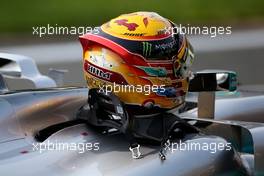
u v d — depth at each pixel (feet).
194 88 39.11
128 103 32.63
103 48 32.42
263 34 171.42
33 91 38.09
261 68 125.49
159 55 32.12
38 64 128.88
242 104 48.11
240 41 156.46
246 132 39.06
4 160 31.40
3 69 44.98
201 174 30.94
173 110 34.06
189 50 34.42
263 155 35.14
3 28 188.96
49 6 213.87
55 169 30.86
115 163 30.89
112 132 34.68
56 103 36.96
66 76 112.16
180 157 31.24
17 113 34.81
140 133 32.65
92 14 212.43
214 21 212.43
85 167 31.04
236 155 33.40
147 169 30.09
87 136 33.73
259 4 228.43
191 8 223.10
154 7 223.51
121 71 32.04
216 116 46.29
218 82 40.37
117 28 32.48
